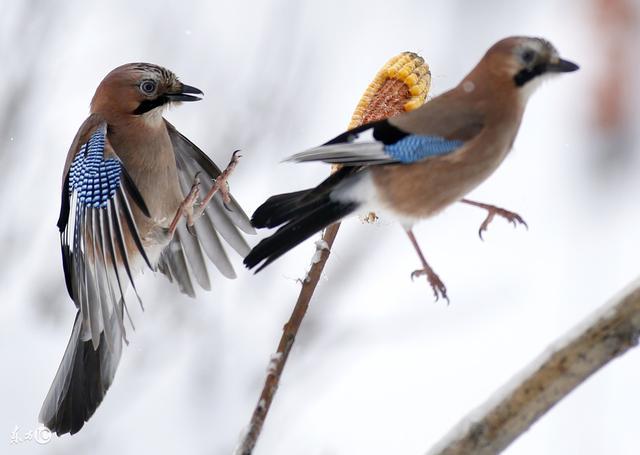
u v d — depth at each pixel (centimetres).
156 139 793
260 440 983
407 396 1097
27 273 1126
